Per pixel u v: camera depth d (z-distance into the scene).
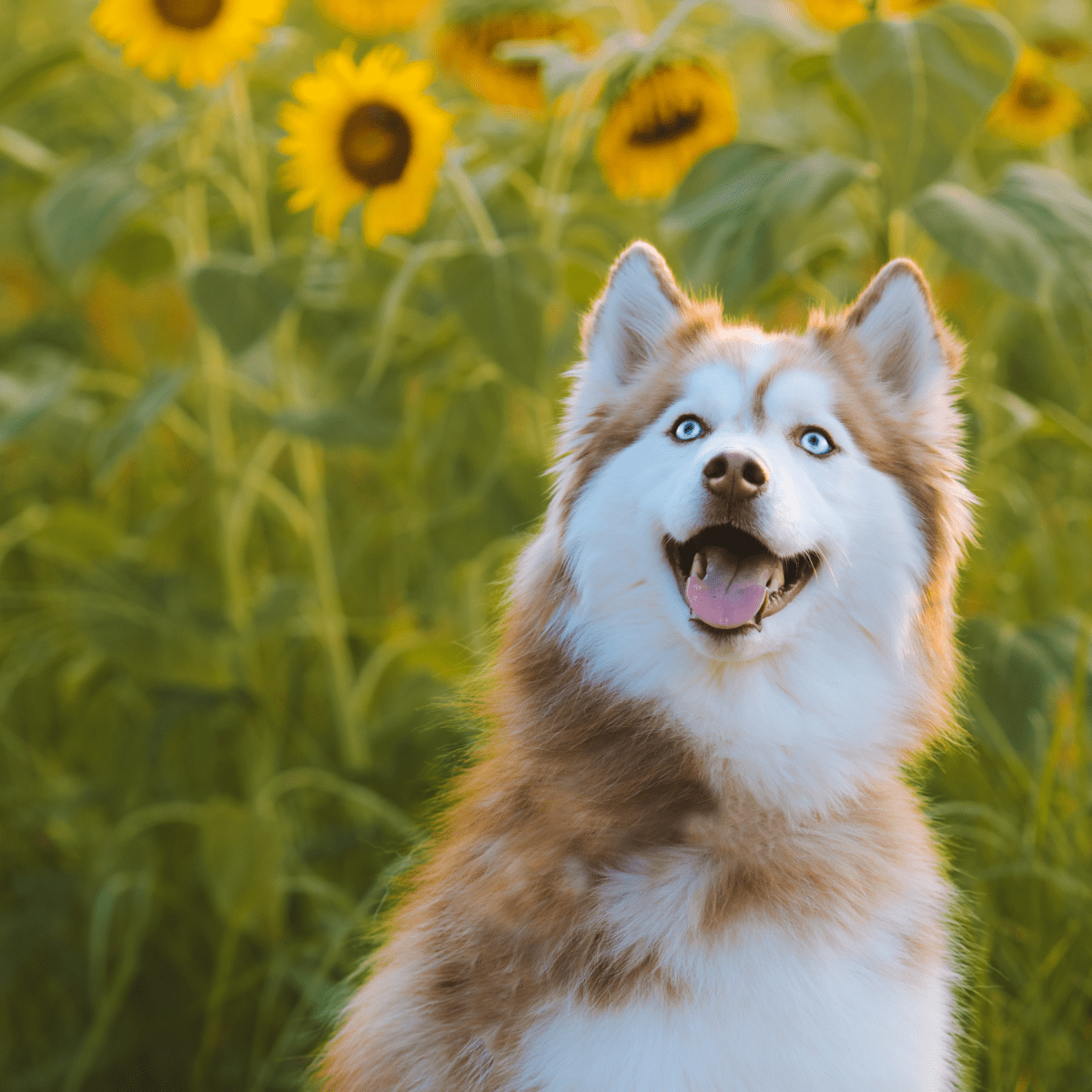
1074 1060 2.77
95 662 3.99
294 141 3.19
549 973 1.91
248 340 3.24
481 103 4.18
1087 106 4.70
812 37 3.39
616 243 3.95
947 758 3.21
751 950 1.87
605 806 2.07
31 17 5.93
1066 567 3.95
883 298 2.36
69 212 3.48
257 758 3.81
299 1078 3.06
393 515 4.46
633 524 2.16
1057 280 2.87
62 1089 3.53
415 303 3.98
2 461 5.05
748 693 2.11
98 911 3.34
